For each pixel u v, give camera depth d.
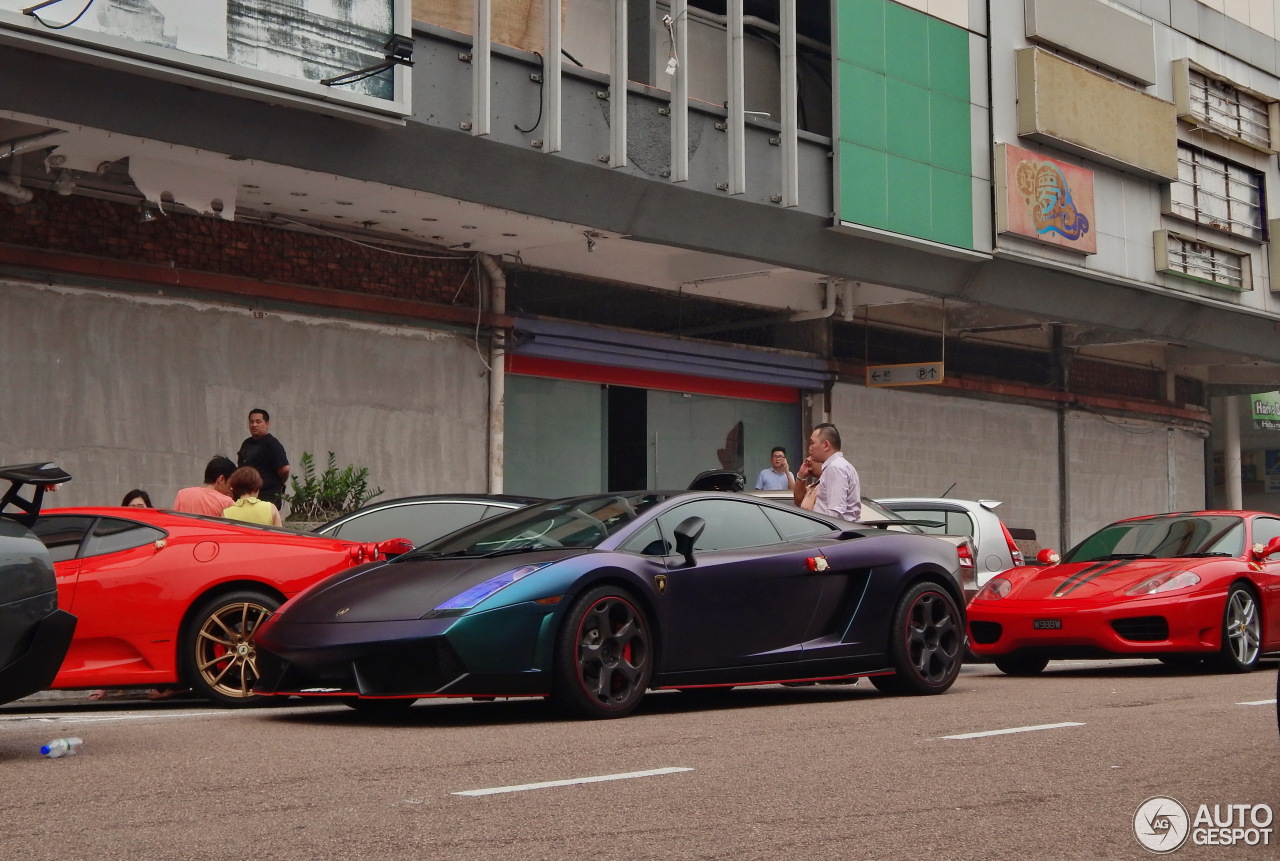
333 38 13.10
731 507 8.50
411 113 13.62
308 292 15.97
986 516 13.55
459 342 17.61
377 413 16.73
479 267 17.81
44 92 11.72
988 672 11.98
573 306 19.12
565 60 16.72
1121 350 28.91
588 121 15.59
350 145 13.72
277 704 8.73
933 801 5.05
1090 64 22.77
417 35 14.07
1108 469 28.31
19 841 4.26
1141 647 10.64
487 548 8.01
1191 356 29.50
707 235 17.30
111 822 4.56
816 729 7.13
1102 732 7.02
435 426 17.30
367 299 16.55
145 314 14.78
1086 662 13.18
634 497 8.45
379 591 7.45
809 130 19.44
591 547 7.77
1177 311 24.83
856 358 23.16
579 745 6.45
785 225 18.00
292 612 7.55
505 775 5.55
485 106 14.34
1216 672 11.27
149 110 12.32
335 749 6.33
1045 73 21.23
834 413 22.72
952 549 9.42
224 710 8.56
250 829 4.45
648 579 7.71
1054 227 21.28
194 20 12.08
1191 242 24.31
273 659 7.45
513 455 18.45
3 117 11.93
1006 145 20.58
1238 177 25.95
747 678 8.12
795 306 21.31
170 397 14.91
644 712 8.09
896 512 13.54
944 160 19.83
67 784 5.32
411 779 5.44
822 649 8.49
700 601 7.93
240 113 12.80
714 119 17.02
